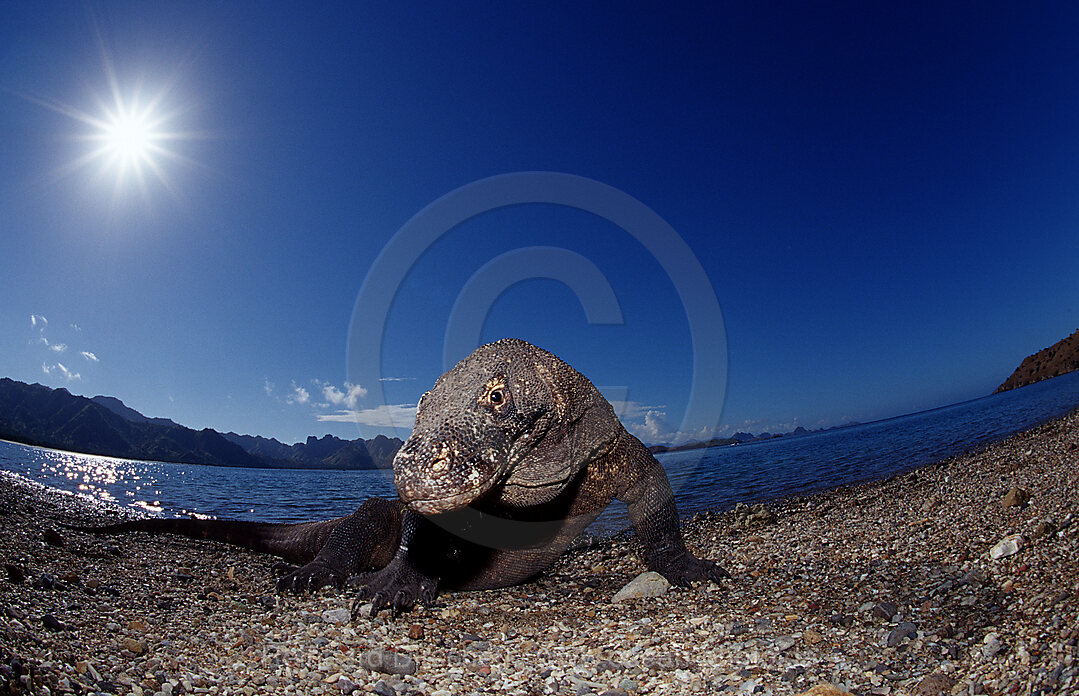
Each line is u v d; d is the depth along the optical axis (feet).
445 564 2.56
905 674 1.43
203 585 2.63
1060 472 3.43
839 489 4.91
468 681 1.61
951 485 4.00
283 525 3.72
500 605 2.43
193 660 1.62
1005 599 1.77
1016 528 2.42
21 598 1.92
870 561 2.46
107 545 3.26
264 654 1.72
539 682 1.60
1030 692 1.18
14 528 3.18
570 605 2.40
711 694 1.46
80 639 1.63
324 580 2.64
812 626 1.85
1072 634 1.35
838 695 1.32
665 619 2.09
